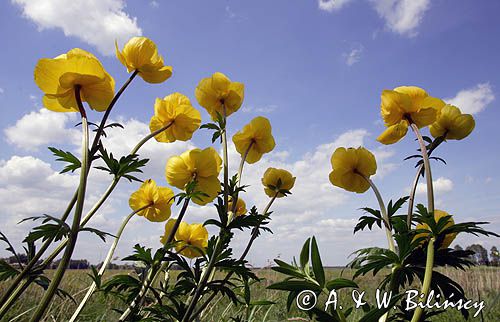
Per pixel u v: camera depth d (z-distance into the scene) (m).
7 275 0.17
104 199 0.17
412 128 0.19
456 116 0.20
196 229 0.29
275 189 0.27
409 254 0.16
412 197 0.17
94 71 0.17
